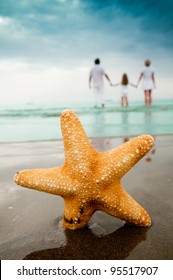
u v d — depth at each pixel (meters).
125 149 2.60
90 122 11.23
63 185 2.53
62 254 2.39
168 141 6.96
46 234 2.65
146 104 18.42
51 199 3.44
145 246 2.46
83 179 2.53
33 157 5.56
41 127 10.35
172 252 2.39
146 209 3.09
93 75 17.27
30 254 2.39
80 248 2.45
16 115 15.48
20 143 7.11
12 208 3.19
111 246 2.47
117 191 2.63
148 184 3.84
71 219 2.69
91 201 2.60
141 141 2.58
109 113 15.00
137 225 2.75
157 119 11.88
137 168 4.61
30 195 3.57
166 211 3.05
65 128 2.64
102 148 6.19
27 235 2.64
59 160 5.31
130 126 9.87
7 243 2.53
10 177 4.28
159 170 4.48
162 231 2.68
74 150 2.58
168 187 3.72
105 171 2.53
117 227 2.76
